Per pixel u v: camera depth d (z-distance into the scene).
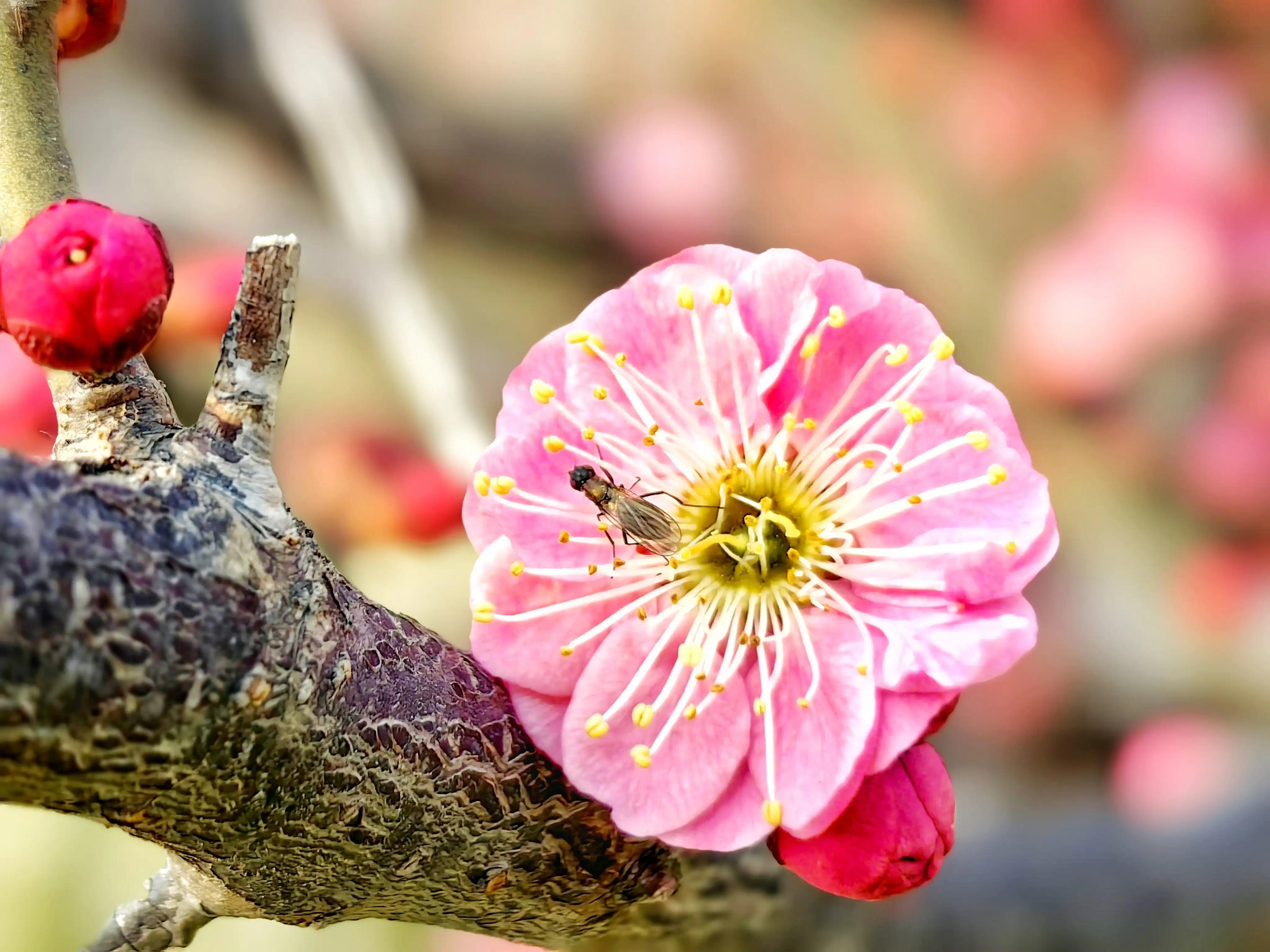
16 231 0.14
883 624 0.14
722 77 0.42
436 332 0.23
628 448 0.15
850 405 0.15
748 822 0.14
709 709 0.14
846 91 0.39
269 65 0.25
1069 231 0.36
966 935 0.18
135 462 0.13
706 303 0.15
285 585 0.13
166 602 0.13
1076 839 0.18
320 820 0.14
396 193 0.24
